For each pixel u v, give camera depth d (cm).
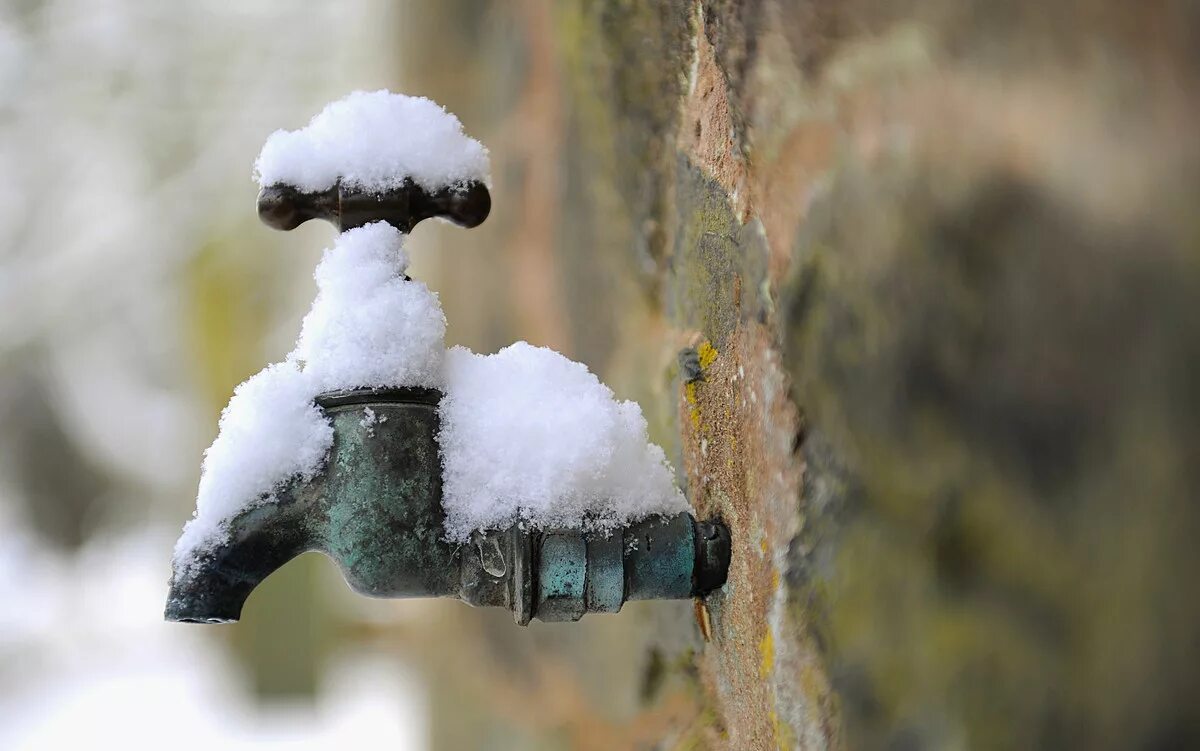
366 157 76
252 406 76
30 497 762
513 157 182
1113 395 41
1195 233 37
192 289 524
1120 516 41
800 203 68
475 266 222
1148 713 40
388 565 75
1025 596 47
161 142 520
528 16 168
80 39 489
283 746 545
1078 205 42
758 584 76
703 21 86
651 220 106
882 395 59
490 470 77
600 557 78
